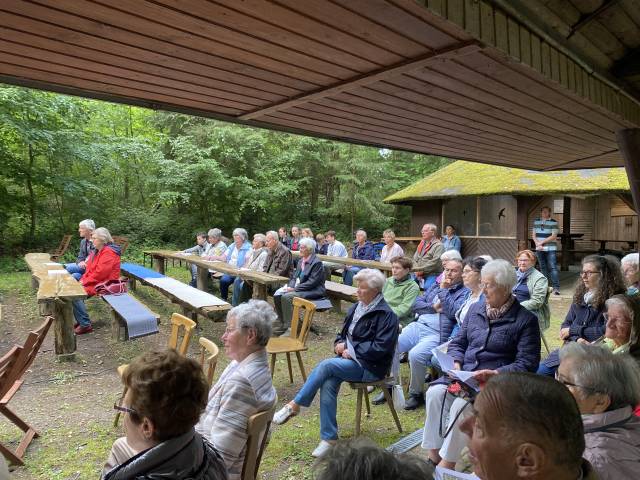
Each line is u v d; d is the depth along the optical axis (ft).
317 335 19.88
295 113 10.67
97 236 19.06
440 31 6.20
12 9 5.74
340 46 6.89
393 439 10.95
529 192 35.12
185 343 10.64
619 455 4.58
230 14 5.87
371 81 8.35
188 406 4.77
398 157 78.59
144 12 5.83
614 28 7.92
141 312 16.16
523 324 9.00
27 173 38.42
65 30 6.34
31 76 8.16
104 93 9.16
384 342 10.54
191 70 7.96
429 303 14.79
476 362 9.27
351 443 3.35
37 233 42.42
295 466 9.75
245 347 7.54
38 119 35.58
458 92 8.98
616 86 9.46
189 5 5.65
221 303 17.25
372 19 5.93
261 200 52.24
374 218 62.85
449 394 9.16
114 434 11.05
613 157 16.30
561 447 3.04
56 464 9.71
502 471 3.14
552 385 3.27
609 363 5.02
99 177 46.93
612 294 10.89
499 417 3.17
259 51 7.11
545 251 31.78
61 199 44.91
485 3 6.17
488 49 6.48
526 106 9.89
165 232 51.42
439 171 48.55
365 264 25.52
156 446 4.65
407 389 14.07
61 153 37.52
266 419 6.97
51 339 18.31
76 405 12.61
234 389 6.99
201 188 51.85
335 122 11.49
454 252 13.44
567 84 8.02
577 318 11.49
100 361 16.11
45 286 17.20
